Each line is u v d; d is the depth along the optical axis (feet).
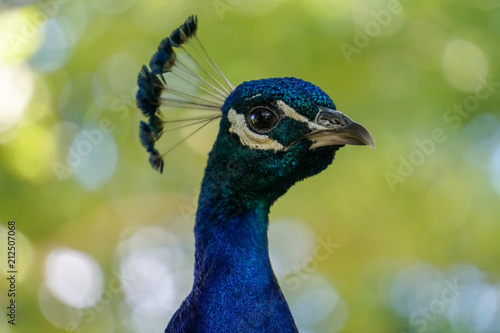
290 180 19.12
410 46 37.29
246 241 18.57
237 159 18.90
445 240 40.40
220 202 19.01
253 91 18.88
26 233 38.93
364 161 38.22
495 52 37.27
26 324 38.11
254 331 17.76
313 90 18.84
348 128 18.34
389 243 40.50
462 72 37.60
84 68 37.88
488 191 39.14
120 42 37.73
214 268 18.35
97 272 41.24
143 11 37.63
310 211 40.09
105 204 40.83
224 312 17.85
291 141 18.69
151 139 20.77
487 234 39.83
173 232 43.50
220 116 20.63
